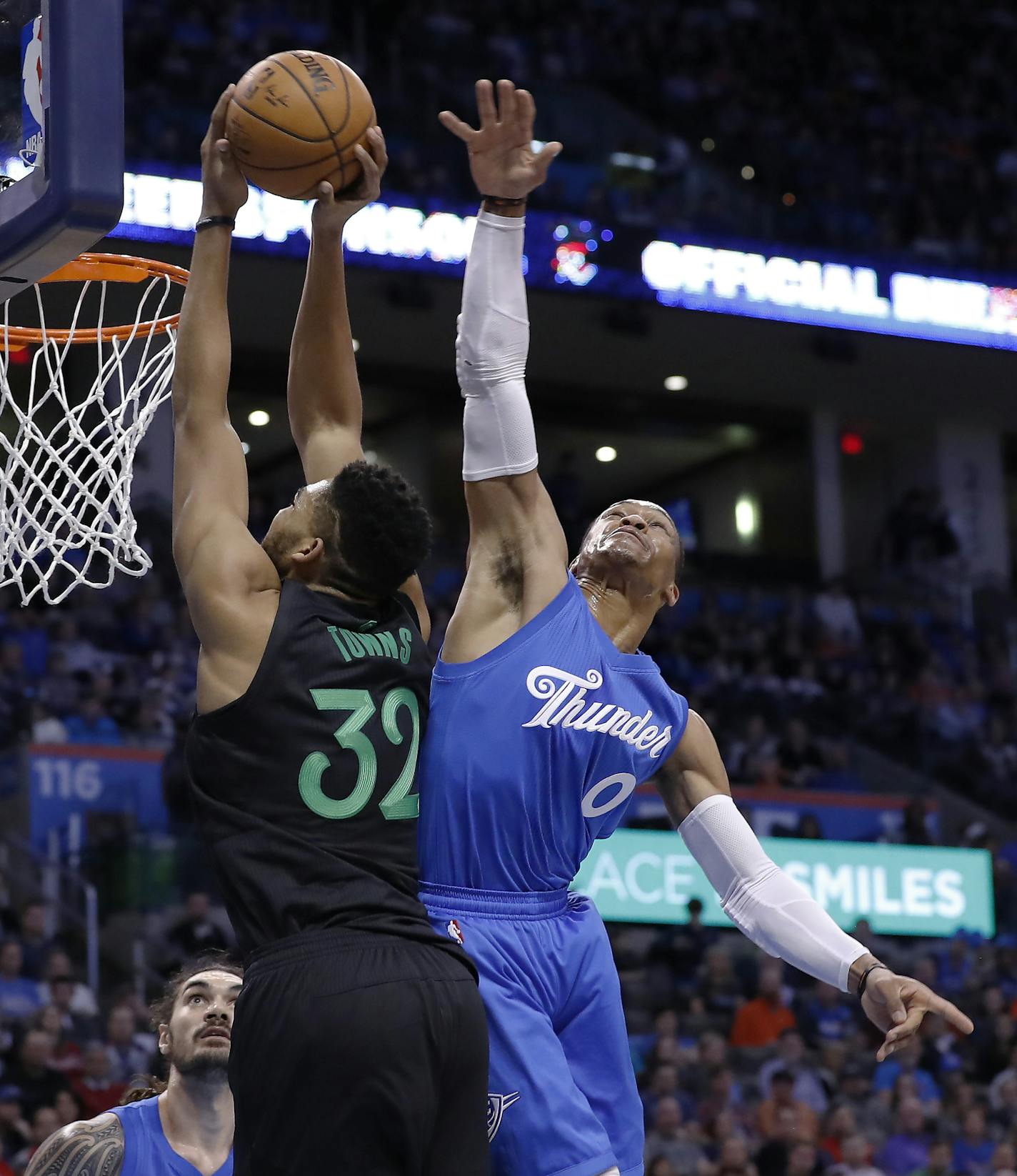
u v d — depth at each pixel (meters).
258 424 19.86
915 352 19.08
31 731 11.99
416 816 2.66
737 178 18.19
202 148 2.93
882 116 20.31
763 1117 10.90
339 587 2.74
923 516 19.70
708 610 18.14
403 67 16.56
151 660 14.06
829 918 3.19
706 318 17.94
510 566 3.04
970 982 13.16
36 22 2.96
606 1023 3.03
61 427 4.33
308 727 2.56
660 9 20.38
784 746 15.29
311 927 2.46
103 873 10.95
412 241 15.99
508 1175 2.83
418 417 20.22
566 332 18.22
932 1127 11.37
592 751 3.00
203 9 15.98
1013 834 15.55
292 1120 2.40
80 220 2.84
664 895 13.02
